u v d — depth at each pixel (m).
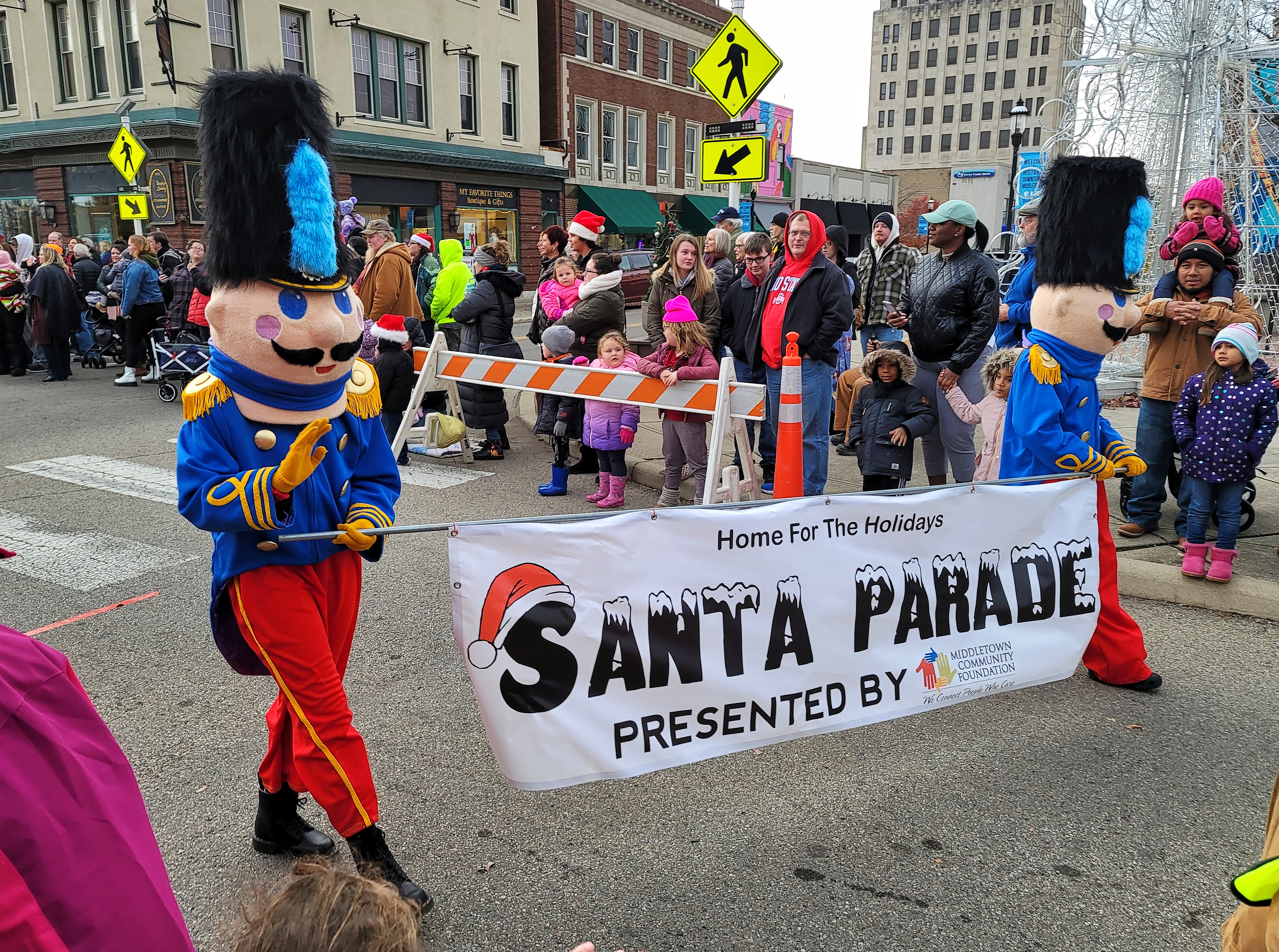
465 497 7.22
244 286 2.52
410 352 8.05
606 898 2.74
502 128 29.23
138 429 9.59
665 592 2.90
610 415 6.70
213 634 2.79
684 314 6.24
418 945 1.33
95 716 1.46
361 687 4.10
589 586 2.79
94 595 5.13
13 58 23.19
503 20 28.47
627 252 24.88
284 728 2.80
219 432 2.59
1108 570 3.92
